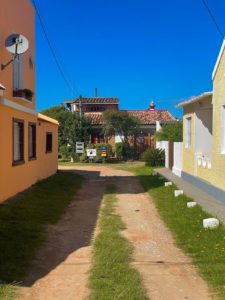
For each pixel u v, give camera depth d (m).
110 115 36.22
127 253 7.98
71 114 37.31
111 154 36.25
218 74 13.45
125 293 5.95
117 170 27.33
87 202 14.09
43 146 19.84
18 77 15.83
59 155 36.72
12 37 13.45
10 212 11.00
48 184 17.52
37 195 14.37
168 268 7.16
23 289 6.18
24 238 8.76
